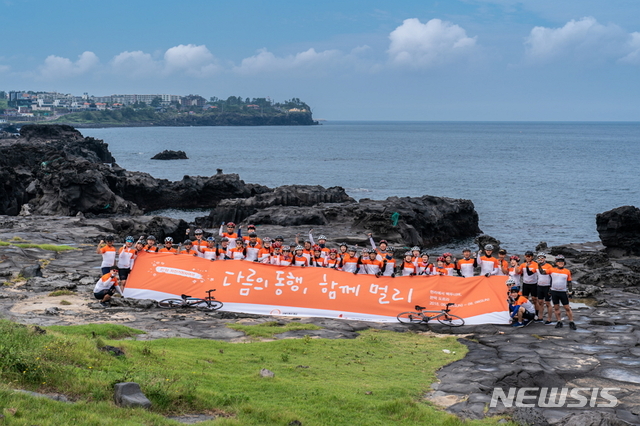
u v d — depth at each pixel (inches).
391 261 913.5
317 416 438.3
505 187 4205.2
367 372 578.6
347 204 2559.1
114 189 3368.6
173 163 6250.0
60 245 1437.0
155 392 438.9
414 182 4579.2
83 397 422.0
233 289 865.5
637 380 572.7
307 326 767.1
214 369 546.0
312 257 966.4
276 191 3078.2
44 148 3831.2
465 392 526.6
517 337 739.4
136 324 741.9
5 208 2736.2
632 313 907.4
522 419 443.8
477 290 832.3
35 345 481.4
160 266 888.9
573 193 3843.5
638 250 1566.2
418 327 804.6
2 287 929.5
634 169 5531.5
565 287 792.9
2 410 365.1
